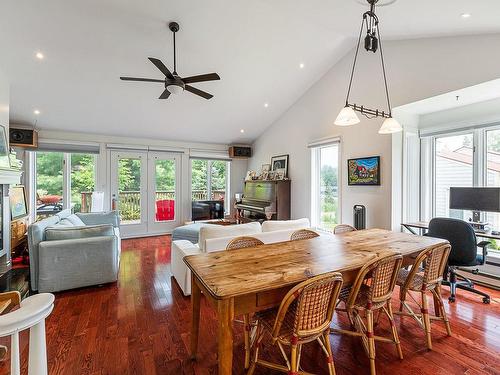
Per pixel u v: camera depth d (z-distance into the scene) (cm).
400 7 228
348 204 407
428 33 287
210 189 682
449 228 276
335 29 317
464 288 284
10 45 311
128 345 202
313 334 142
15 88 381
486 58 258
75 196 540
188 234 440
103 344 203
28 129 470
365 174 376
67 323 232
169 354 193
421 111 356
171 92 294
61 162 530
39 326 118
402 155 355
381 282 177
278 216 526
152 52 344
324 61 415
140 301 276
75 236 301
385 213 352
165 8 285
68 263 291
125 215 580
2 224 348
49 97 410
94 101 434
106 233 317
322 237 254
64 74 365
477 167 325
